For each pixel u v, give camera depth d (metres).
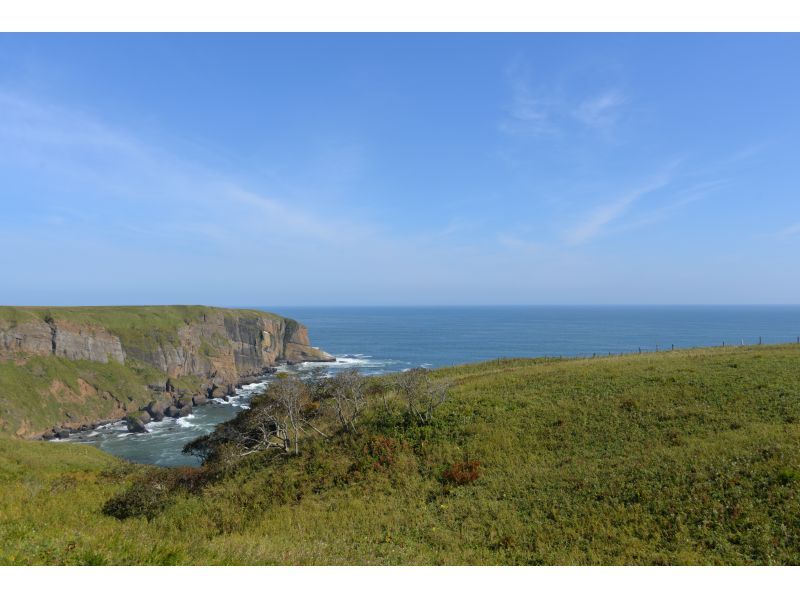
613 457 18.66
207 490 22.03
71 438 74.31
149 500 20.16
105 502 20.97
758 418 20.00
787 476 14.30
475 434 23.23
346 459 22.75
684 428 20.22
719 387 24.52
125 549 11.08
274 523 17.11
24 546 10.09
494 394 29.45
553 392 28.17
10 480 23.92
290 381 35.12
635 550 12.50
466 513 16.39
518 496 17.06
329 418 30.11
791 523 12.46
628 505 14.93
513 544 13.79
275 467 23.78
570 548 13.14
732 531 12.78
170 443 67.25
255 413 33.97
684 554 11.92
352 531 15.73
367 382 39.41
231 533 16.55
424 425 25.06
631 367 32.34
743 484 14.62
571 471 18.09
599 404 24.59
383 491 19.34
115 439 70.81
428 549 13.96
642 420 21.73
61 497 21.05
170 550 11.14
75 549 10.35
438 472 20.22
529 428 23.11
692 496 14.59
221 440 34.00
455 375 44.12
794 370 26.33
